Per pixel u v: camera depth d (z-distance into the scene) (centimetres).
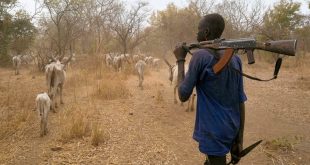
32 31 2280
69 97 1253
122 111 1040
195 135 301
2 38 1798
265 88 1520
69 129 781
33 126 857
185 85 286
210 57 283
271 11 2820
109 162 632
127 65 2119
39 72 2123
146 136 797
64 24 2642
